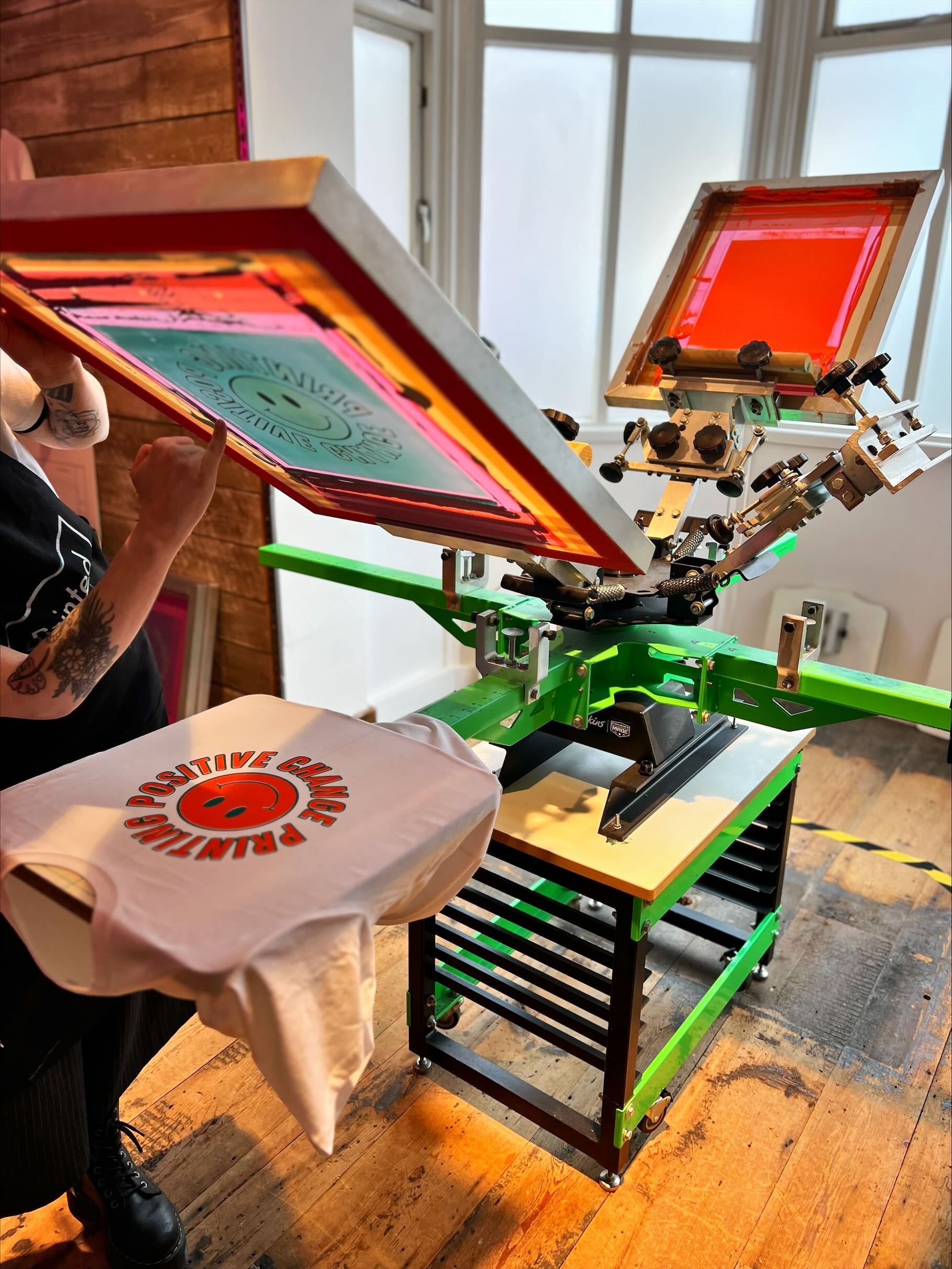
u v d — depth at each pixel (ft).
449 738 3.78
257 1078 5.74
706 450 5.16
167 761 3.46
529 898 4.96
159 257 2.34
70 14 7.77
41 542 3.62
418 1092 5.65
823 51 9.65
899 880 7.86
